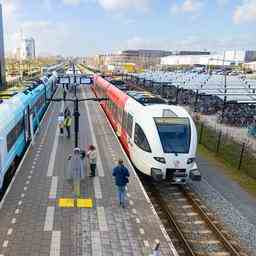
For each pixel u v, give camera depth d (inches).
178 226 514.3
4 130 622.8
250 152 916.6
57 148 832.9
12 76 3668.8
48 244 418.3
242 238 485.7
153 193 633.0
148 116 639.1
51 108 1492.4
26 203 526.0
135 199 556.4
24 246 412.2
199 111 1595.7
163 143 603.8
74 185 577.6
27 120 904.3
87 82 2263.8
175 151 600.4
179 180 608.4
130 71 4077.3
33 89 1194.0
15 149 722.8
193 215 550.6
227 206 582.9
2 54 2357.3
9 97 893.2
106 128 1083.3
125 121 815.7
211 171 755.4
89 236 440.1
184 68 5255.9
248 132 1176.8
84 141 907.4
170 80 2124.8
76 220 479.8
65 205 524.1
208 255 441.4
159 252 391.2
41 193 564.7
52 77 2240.4
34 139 916.6
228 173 746.2
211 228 507.8
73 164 594.9
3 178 601.3
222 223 526.3
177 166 599.5
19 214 490.3
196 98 1598.2
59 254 399.5
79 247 415.2
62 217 486.6
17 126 758.5
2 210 499.8
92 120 1218.6
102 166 708.0
